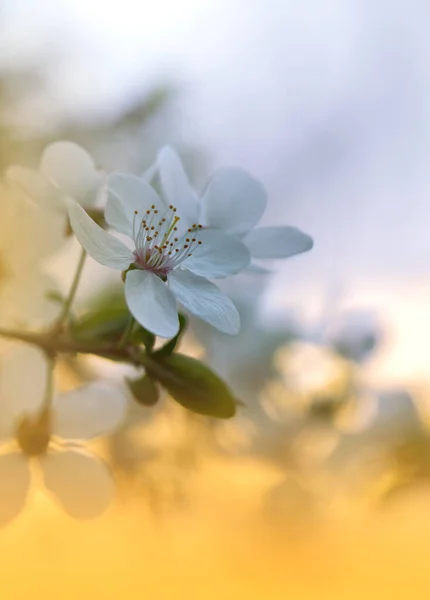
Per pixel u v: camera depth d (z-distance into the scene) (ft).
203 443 1.04
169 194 0.78
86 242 0.72
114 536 0.99
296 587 1.01
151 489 1.02
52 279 0.82
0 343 0.78
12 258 0.79
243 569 1.01
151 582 0.98
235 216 0.78
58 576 0.96
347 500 1.06
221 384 0.76
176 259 0.75
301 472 1.06
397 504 1.06
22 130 1.06
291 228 0.79
